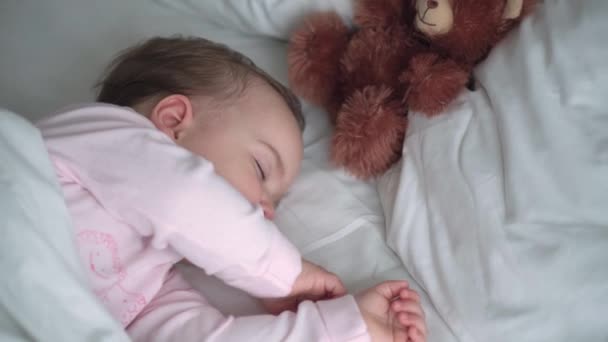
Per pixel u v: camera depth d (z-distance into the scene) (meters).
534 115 0.80
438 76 0.89
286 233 0.94
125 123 0.78
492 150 0.84
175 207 0.72
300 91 1.08
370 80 0.99
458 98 0.92
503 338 0.75
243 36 1.21
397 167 0.97
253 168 0.89
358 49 1.00
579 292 0.74
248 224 0.75
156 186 0.73
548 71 0.80
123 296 0.77
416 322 0.79
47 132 0.77
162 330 0.75
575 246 0.75
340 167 1.00
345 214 0.95
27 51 1.13
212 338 0.73
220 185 0.75
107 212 0.76
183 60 0.95
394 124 0.95
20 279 0.55
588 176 0.75
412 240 0.87
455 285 0.80
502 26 0.89
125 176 0.74
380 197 0.98
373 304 0.79
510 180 0.80
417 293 0.84
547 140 0.78
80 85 1.10
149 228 0.74
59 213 0.65
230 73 0.94
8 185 0.60
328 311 0.76
